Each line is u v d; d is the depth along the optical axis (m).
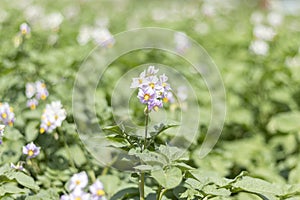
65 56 5.14
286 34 7.33
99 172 3.78
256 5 10.76
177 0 11.27
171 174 2.56
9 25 6.36
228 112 5.41
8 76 4.63
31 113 3.93
